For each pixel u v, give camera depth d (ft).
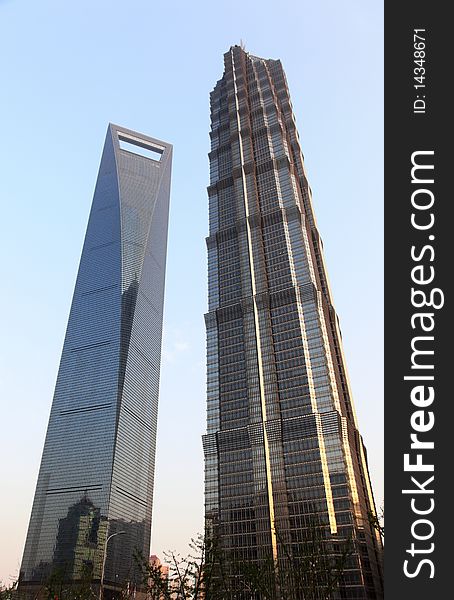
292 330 640.17
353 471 533.96
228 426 612.29
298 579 244.22
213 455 602.03
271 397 599.98
